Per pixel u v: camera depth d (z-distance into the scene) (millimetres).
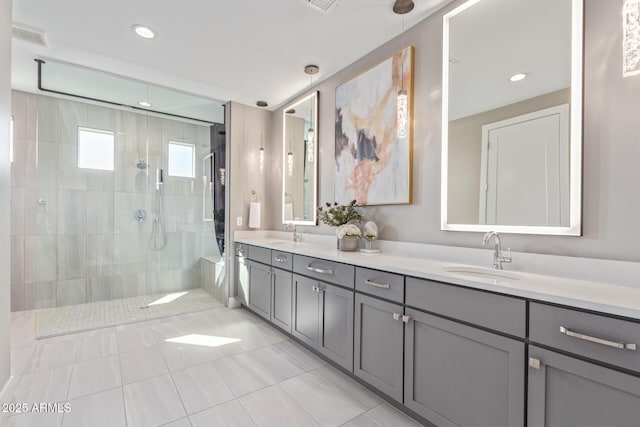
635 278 1209
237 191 3617
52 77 2914
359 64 2592
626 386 887
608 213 1298
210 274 3885
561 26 1460
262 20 2064
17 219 3217
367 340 1795
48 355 2264
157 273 3789
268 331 2814
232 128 3574
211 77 2938
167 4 1900
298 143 3387
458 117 1875
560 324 1021
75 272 3389
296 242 3207
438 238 1969
